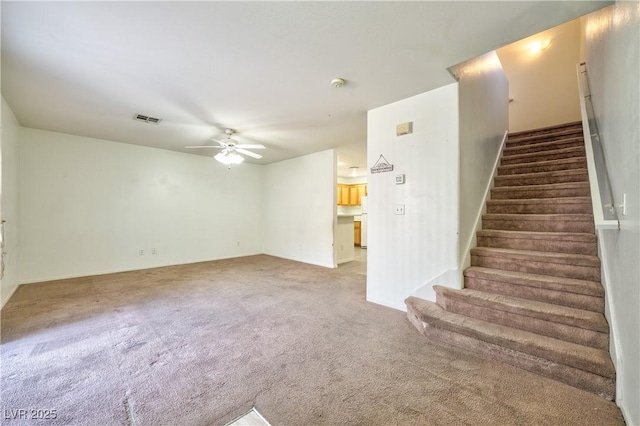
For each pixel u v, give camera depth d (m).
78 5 1.63
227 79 2.61
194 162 5.89
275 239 6.74
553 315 2.01
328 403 1.62
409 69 2.45
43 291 3.72
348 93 2.94
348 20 1.80
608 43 1.91
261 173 7.13
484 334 2.10
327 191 5.54
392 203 3.19
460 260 2.69
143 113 3.49
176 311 3.05
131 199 5.05
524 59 5.39
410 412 1.54
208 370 1.95
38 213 4.16
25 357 2.10
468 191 2.92
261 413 1.54
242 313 3.01
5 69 2.39
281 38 1.99
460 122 2.72
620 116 1.60
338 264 5.77
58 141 4.32
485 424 1.45
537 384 1.77
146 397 1.67
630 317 1.42
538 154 3.79
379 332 2.54
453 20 1.81
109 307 3.16
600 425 1.44
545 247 2.67
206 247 6.09
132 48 2.10
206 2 1.62
